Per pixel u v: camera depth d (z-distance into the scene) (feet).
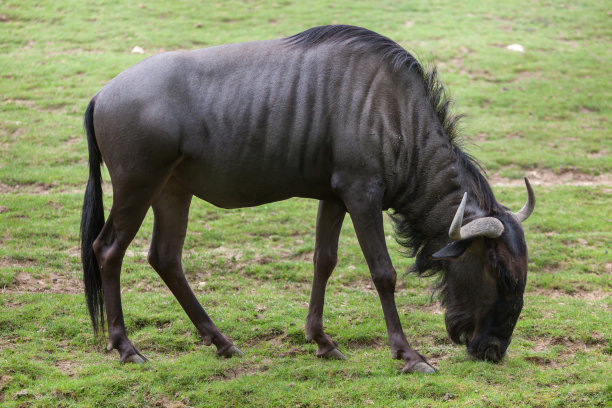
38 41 99.04
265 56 30.91
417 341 34.42
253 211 56.03
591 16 120.16
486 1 125.80
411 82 30.81
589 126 78.38
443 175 30.60
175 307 37.78
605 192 60.75
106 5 114.83
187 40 98.94
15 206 53.06
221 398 27.99
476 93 85.71
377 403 27.12
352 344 34.32
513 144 72.33
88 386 28.53
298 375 29.99
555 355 32.12
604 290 41.78
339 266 45.65
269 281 43.14
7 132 69.92
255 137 30.09
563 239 50.03
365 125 29.53
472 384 28.22
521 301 29.63
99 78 85.66
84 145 67.92
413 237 32.24
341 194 30.07
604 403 26.50
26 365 30.35
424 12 117.19
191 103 30.40
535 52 101.81
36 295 38.19
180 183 32.24
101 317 32.30
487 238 29.17
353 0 121.19
